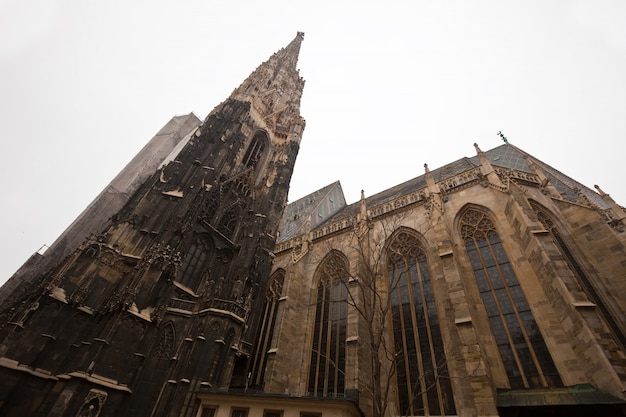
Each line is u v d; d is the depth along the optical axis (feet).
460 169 150.82
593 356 62.44
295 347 112.16
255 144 195.42
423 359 86.84
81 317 88.28
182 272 118.52
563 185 116.57
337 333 106.83
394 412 81.30
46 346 80.89
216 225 138.92
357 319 97.35
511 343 78.28
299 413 69.05
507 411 66.54
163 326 99.40
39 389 76.48
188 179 133.59
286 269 139.44
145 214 115.65
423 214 114.93
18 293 150.30
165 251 106.83
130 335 88.79
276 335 111.45
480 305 86.38
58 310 85.92
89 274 95.04
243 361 116.47
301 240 148.56
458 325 77.71
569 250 89.20
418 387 82.48
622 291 78.38
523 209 89.86
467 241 101.81
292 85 271.08
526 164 127.95
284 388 101.60
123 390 82.23
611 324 74.18
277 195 174.70
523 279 84.48
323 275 128.98
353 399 68.18
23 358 77.41
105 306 90.53
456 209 109.19
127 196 193.57
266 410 72.28
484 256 95.50
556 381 68.80
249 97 202.49
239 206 156.25
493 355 77.51
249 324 125.49
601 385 60.49
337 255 129.08
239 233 148.97
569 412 61.52
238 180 162.20
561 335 72.64
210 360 94.89
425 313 93.86
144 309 94.89
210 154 150.00
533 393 66.80
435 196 115.03
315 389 99.25
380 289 105.09
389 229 119.24
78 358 80.69
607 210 99.04
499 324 82.33
